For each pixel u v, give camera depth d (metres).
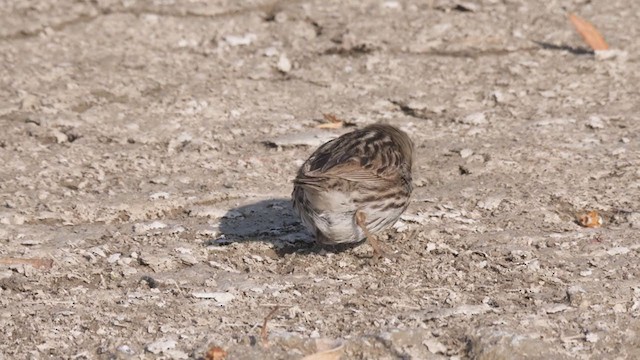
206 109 14.28
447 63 15.74
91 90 14.75
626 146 13.01
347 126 13.85
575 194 11.77
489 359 8.67
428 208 11.50
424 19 17.27
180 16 17.38
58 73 15.26
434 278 10.03
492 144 13.15
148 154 13.01
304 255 10.60
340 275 10.17
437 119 14.05
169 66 15.65
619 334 9.02
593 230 11.00
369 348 8.78
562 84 15.00
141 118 14.03
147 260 10.34
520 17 17.41
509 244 10.65
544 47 16.30
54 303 9.62
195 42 16.48
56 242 10.79
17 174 12.39
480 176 12.31
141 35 16.69
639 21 17.28
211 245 10.77
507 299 9.62
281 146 13.15
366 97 14.67
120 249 10.67
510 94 14.70
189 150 13.09
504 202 11.60
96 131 13.62
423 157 12.84
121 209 11.57
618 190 11.88
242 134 13.56
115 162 12.77
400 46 16.27
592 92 14.76
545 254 10.45
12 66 15.49
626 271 10.09
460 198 11.74
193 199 11.77
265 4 17.86
